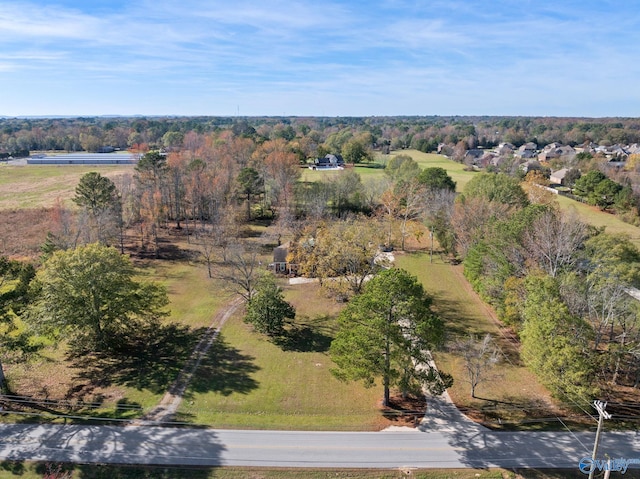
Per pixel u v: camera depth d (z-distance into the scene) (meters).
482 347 33.94
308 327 45.62
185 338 42.66
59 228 62.31
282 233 76.25
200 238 75.12
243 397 33.09
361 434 28.95
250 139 134.62
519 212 51.41
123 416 30.36
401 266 63.94
